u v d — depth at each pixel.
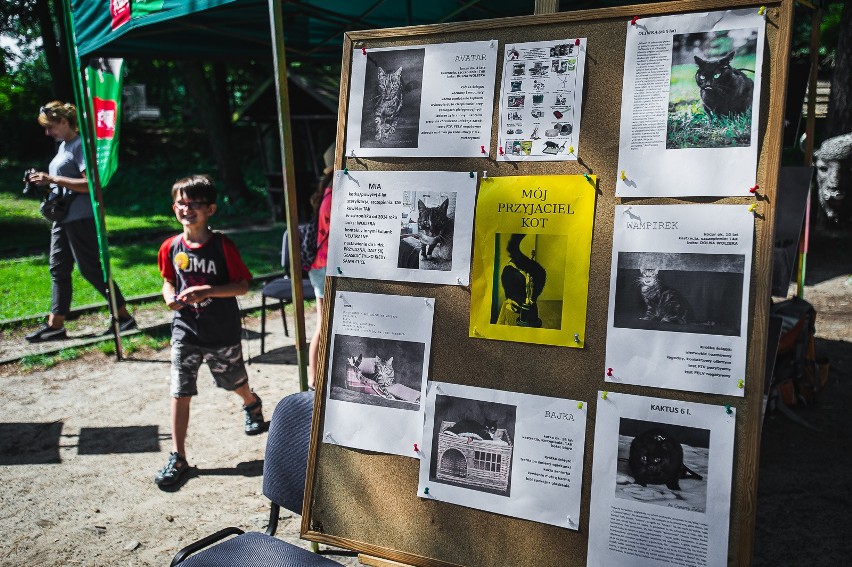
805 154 5.06
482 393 2.14
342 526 2.36
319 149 15.48
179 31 6.04
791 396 4.95
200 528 3.62
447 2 5.81
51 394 5.64
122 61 6.36
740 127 1.85
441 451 2.20
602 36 2.02
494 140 2.16
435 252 2.23
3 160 22.41
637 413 1.93
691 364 1.88
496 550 2.12
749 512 1.81
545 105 2.09
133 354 6.64
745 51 1.85
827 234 9.20
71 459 4.48
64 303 6.89
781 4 1.82
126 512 3.80
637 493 1.93
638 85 1.96
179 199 4.02
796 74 5.18
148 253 11.94
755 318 1.82
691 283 1.89
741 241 1.84
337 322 2.39
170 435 4.83
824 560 3.20
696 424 1.87
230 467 4.33
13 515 3.77
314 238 4.80
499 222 2.14
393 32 2.32
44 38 21.47
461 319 2.20
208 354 4.27
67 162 6.41
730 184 1.86
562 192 2.05
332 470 2.38
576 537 2.01
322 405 2.40
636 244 1.95
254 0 4.36
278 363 6.34
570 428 2.02
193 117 30.31
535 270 2.08
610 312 1.97
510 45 2.15
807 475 4.05
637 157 1.96
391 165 2.32
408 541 2.25
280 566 2.28
